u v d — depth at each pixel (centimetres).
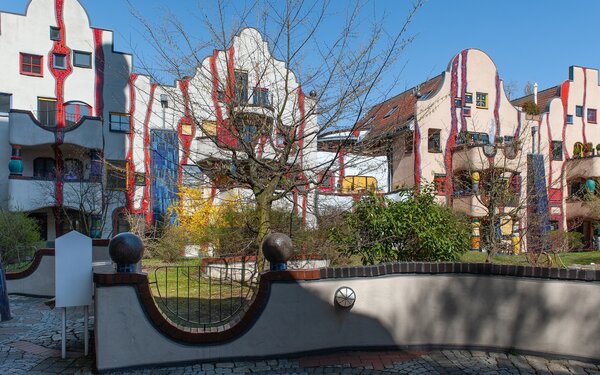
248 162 752
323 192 984
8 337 632
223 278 1042
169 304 787
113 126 2034
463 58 2456
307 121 789
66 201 1817
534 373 490
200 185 852
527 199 1250
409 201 839
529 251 1303
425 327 570
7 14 1948
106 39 2084
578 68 2803
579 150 2683
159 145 968
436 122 2366
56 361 527
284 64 800
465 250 896
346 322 554
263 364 513
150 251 1500
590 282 522
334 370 496
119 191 1916
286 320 534
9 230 1346
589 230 2669
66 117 2005
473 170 1781
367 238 817
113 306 486
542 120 2670
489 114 2477
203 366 504
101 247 981
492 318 559
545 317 537
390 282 568
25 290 991
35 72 1984
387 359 531
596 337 515
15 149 1816
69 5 2041
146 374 480
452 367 507
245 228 1084
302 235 1035
